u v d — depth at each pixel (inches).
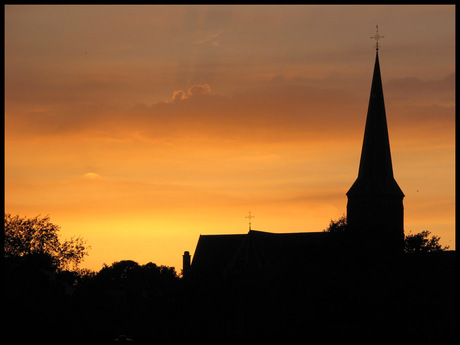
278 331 5383.9
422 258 5502.0
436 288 5354.3
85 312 4507.9
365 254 5452.8
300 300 5418.3
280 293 5772.6
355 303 5236.2
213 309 6501.0
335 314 5236.2
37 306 4099.4
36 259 4421.8
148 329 6368.1
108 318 4810.5
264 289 6451.8
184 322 6515.8
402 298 5236.2
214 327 6486.2
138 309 6668.3
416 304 5226.4
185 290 6599.4
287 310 5467.5
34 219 5044.3
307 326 5231.3
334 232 5797.2
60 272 4884.4
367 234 5664.4
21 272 4261.8
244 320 6382.9
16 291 4065.0
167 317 6520.7
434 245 5698.8
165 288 6983.3
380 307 5191.9
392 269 5383.9
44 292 4269.2
